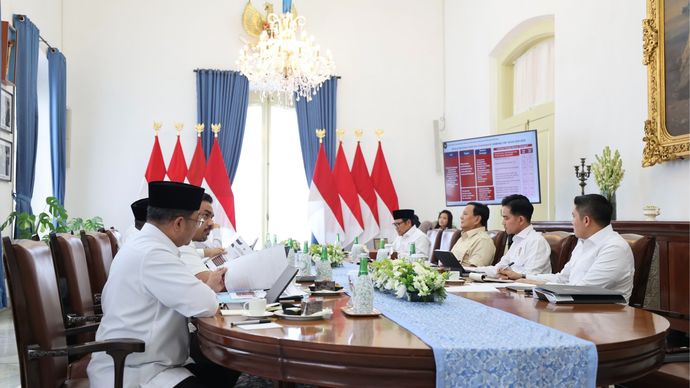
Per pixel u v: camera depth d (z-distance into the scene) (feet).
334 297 8.26
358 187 25.53
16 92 18.80
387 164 27.07
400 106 27.30
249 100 26.48
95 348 5.84
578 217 9.68
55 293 6.40
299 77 21.83
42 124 23.18
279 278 7.84
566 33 17.22
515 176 18.83
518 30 20.42
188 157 25.63
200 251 12.78
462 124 25.39
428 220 27.12
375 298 7.76
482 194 19.92
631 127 14.19
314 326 5.86
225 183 24.41
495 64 22.50
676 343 8.11
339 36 26.96
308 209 24.67
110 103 25.09
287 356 5.19
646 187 13.61
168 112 25.48
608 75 15.15
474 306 7.10
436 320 6.13
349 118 26.91
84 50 24.99
